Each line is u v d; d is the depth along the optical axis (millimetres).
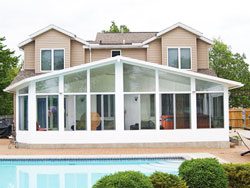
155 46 29219
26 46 29125
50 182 15109
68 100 22625
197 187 8703
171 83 22750
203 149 21578
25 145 22812
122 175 7414
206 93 22703
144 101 22734
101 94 22641
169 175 8203
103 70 22734
